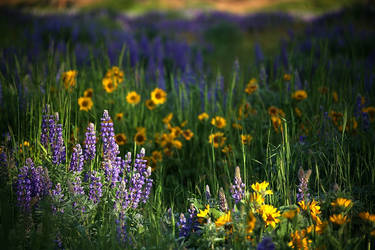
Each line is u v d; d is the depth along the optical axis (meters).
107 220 2.04
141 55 7.03
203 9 25.72
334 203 1.93
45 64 4.05
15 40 8.70
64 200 2.09
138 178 2.17
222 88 3.91
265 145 3.09
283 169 2.28
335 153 2.52
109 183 2.20
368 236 1.86
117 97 3.42
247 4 29.34
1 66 4.03
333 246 1.76
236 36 14.34
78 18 14.27
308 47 6.93
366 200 2.24
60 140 2.34
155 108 3.59
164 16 22.19
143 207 2.29
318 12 20.84
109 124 2.31
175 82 4.26
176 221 2.15
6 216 1.87
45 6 23.58
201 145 3.40
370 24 13.37
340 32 10.31
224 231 1.92
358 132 2.78
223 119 3.20
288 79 3.75
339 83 3.88
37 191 2.05
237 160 2.93
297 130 2.97
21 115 3.08
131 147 3.12
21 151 2.49
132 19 21.11
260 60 5.16
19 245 1.77
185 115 3.59
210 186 2.72
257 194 2.05
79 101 2.96
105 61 4.03
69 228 1.92
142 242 1.93
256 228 1.82
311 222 1.90
